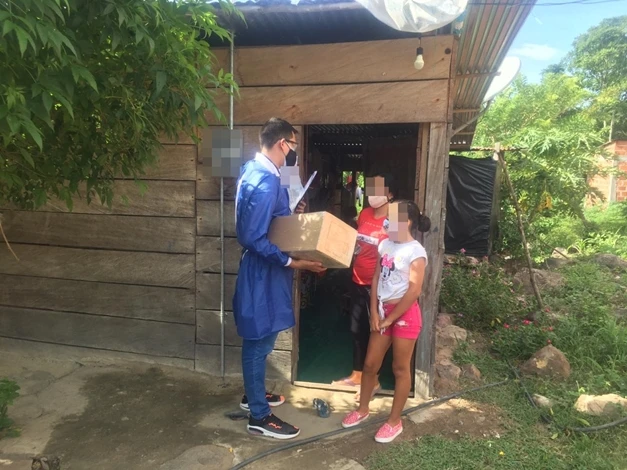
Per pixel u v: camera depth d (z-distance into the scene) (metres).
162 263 3.69
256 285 2.69
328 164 7.31
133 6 1.92
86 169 2.46
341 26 3.20
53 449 2.72
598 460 2.55
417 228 2.83
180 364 3.76
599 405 3.05
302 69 3.28
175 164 3.56
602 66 27.53
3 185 2.44
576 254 8.78
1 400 2.80
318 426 3.00
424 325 3.25
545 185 8.26
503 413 3.09
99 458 2.64
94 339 3.90
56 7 1.53
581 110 21.06
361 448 2.75
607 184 15.65
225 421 3.03
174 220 3.63
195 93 2.29
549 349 3.76
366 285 3.37
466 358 3.85
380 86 3.17
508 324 4.66
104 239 3.76
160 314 3.74
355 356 3.50
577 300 5.35
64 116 2.10
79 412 3.13
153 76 2.24
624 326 4.66
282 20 3.09
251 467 2.56
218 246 3.57
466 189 7.36
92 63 2.11
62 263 3.87
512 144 8.91
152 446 2.76
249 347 2.79
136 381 3.56
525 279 6.29
